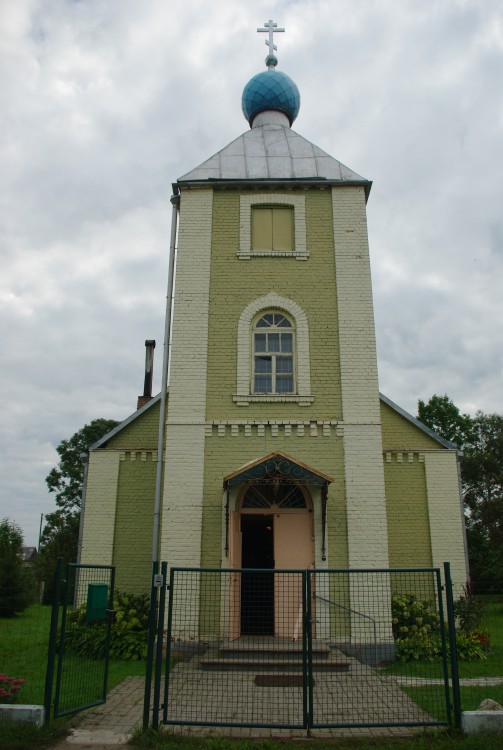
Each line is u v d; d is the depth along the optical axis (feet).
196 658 38.88
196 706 27.99
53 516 156.87
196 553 43.09
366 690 31.42
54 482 159.33
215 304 48.85
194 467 44.91
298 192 52.24
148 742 23.22
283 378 47.85
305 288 49.32
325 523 43.14
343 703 29.12
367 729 25.53
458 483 53.06
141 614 44.52
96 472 54.44
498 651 45.27
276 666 36.11
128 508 53.47
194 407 46.21
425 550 51.65
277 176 52.95
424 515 52.54
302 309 48.65
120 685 32.83
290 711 27.50
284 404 46.29
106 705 28.91
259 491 44.96
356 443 45.32
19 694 28.73
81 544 52.65
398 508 52.70
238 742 23.44
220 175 53.06
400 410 55.21
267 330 48.67
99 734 24.57
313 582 42.29
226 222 51.37
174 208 53.21
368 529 43.47
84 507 53.57
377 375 46.88
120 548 52.54
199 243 50.60
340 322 48.26
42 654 38.37
